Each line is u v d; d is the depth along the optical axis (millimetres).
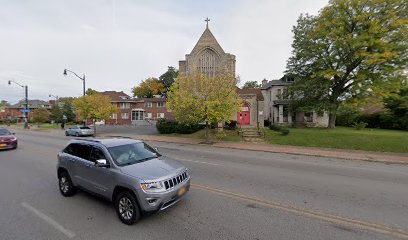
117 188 4539
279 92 32688
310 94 23688
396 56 17859
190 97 16703
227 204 5160
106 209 4902
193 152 13445
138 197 4059
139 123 45500
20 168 8750
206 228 4031
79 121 52281
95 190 5004
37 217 4508
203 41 28594
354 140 15680
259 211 4781
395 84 18578
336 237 3738
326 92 22609
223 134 20391
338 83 21844
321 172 8547
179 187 4582
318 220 4371
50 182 6926
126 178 4277
